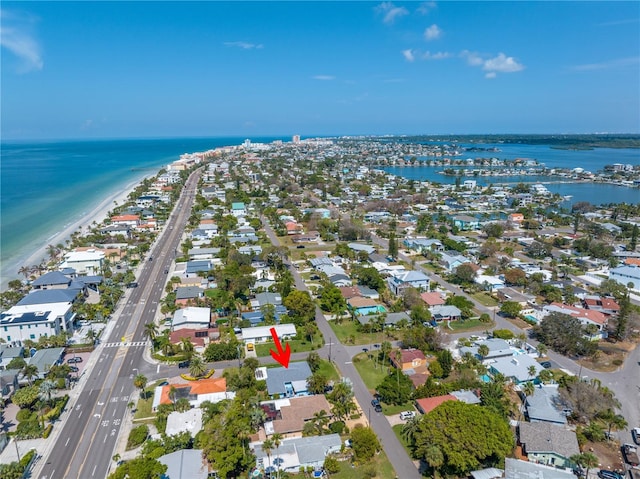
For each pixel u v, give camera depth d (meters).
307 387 101.56
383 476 78.75
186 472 74.50
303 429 87.81
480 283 169.38
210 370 111.00
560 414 93.19
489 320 140.62
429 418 81.94
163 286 170.00
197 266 183.62
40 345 120.00
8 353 115.38
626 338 131.88
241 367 112.31
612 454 84.38
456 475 78.44
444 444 76.88
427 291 163.00
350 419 93.56
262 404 95.00
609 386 107.38
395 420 93.75
